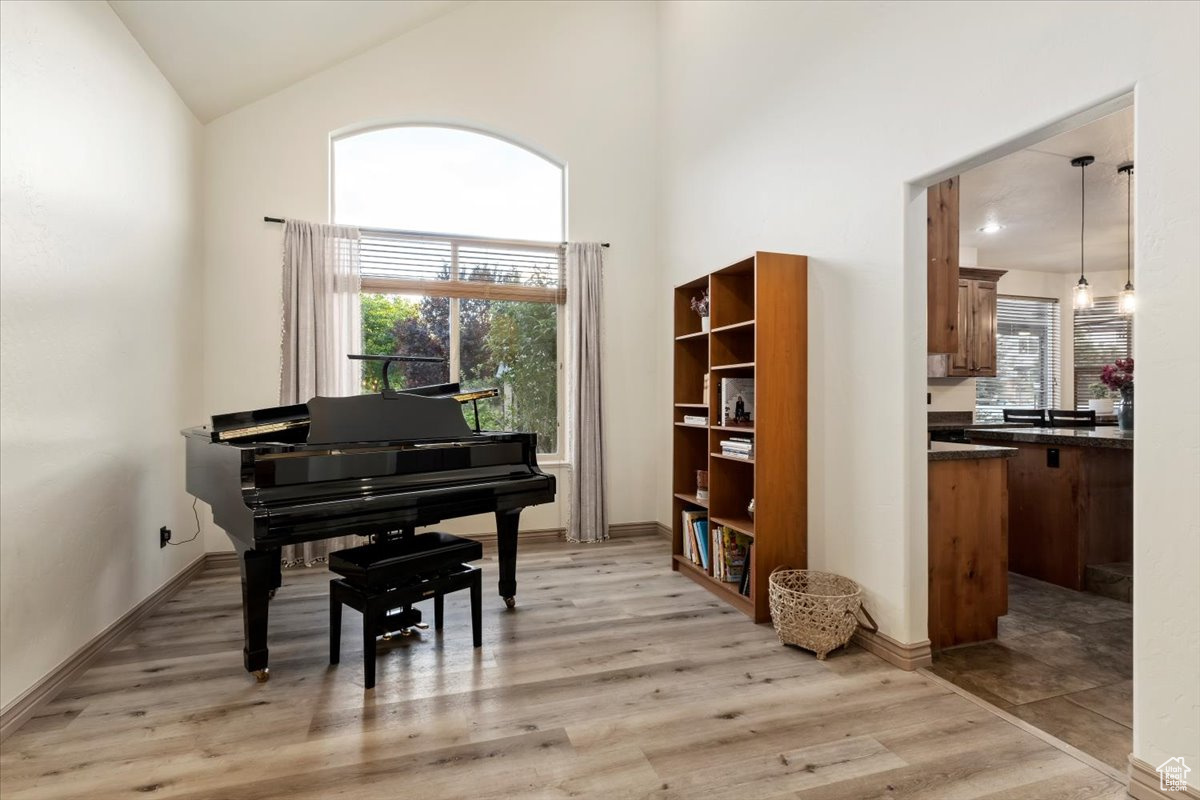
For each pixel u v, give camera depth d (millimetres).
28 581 2154
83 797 1711
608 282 4918
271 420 2932
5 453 2035
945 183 2859
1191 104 1574
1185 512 1602
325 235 4141
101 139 2689
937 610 2768
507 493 3041
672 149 4770
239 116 4078
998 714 2160
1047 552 3766
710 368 3594
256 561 2412
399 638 2871
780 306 3100
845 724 2102
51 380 2305
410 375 4516
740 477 3619
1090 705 2252
